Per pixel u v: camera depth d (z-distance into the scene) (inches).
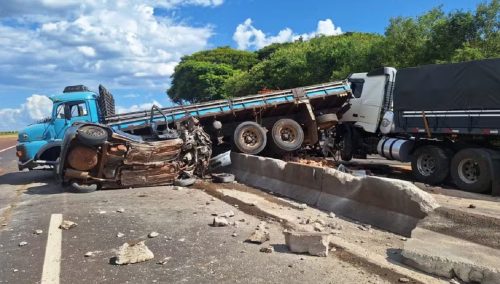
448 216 222.7
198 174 525.3
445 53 829.8
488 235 201.6
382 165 641.0
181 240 254.4
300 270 203.5
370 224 286.2
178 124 559.2
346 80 662.5
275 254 226.5
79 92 572.1
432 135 490.9
